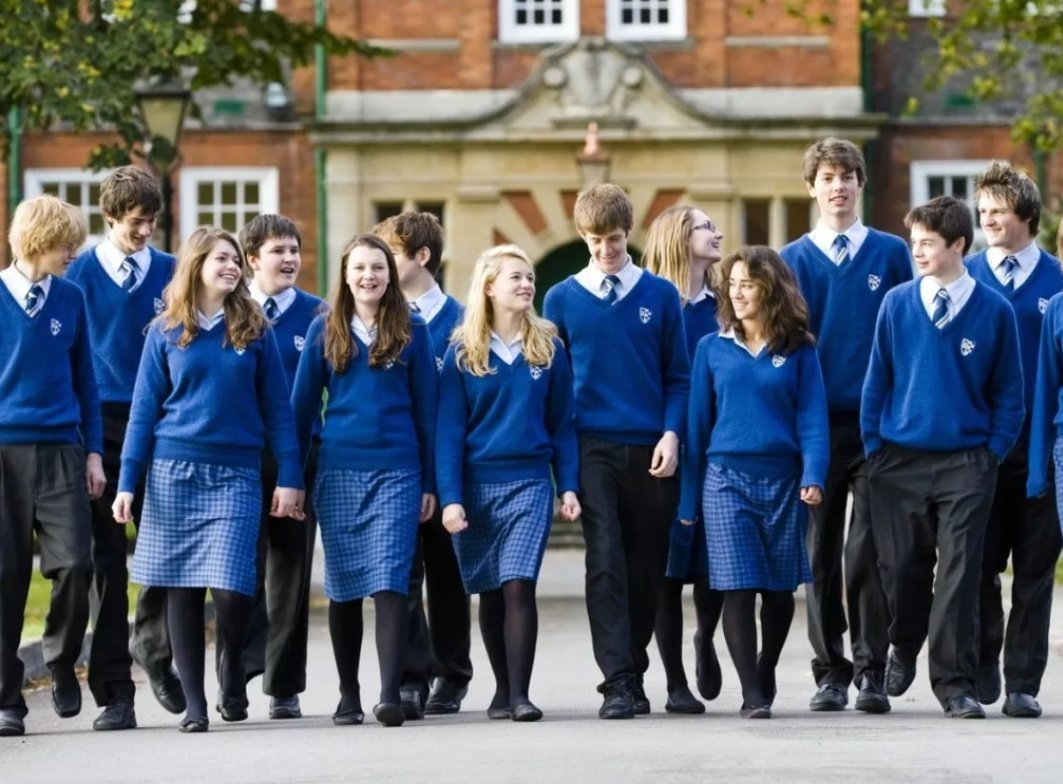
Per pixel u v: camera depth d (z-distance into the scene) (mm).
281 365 20344
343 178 61656
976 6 49000
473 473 20359
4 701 20219
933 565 20641
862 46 62500
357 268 20125
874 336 20688
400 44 62000
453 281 61594
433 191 61531
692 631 31312
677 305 20984
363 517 20094
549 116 61062
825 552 21328
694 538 21078
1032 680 20406
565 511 20375
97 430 20391
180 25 43719
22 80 43219
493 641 20641
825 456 20359
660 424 20828
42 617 32094
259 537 20859
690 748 17422
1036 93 63438
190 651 19969
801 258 21359
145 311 21422
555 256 62250
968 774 15953
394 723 19641
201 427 19938
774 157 61344
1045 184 63094
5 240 62375
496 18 62062
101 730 20438
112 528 21016
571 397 20594
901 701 22438
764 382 20422
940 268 20203
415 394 20438
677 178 61250
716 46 62000
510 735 18609
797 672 25844
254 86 62500
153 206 21391
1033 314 21172
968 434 20203
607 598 20391
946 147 63375
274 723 20547
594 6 61969
